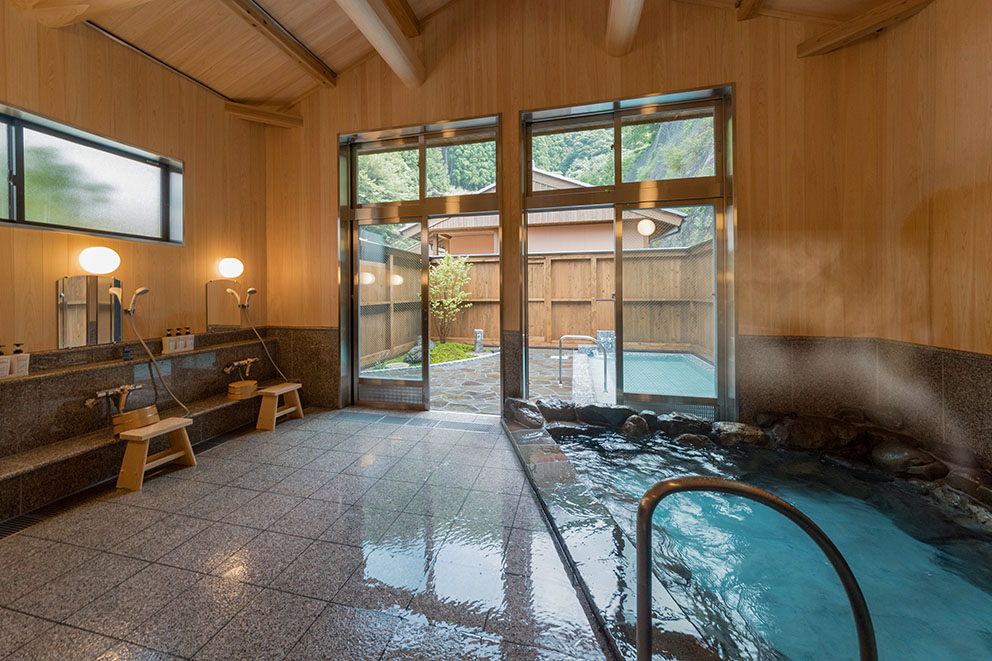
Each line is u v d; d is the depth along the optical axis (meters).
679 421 3.76
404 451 3.33
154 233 3.64
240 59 3.83
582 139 4.34
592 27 3.93
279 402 4.62
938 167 2.94
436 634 1.49
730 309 3.83
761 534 2.40
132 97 3.33
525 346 4.22
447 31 4.24
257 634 1.48
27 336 2.68
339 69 4.46
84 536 2.11
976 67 2.64
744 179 3.69
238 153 4.38
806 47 3.50
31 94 2.69
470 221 9.88
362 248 4.77
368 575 1.81
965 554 2.19
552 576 1.81
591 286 8.88
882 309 3.47
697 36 3.72
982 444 2.68
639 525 1.11
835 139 3.54
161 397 3.39
